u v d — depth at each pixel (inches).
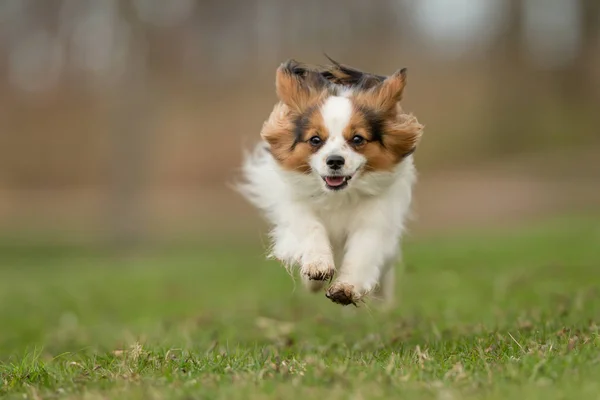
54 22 1299.2
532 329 248.5
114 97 964.6
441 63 1380.4
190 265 633.6
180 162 1249.4
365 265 230.4
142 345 238.8
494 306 334.0
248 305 396.8
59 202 1197.1
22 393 190.4
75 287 525.0
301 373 190.7
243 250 780.6
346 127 225.9
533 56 1375.5
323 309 363.3
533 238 648.4
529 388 167.8
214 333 303.7
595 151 1226.6
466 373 184.2
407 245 634.8
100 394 182.1
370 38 1368.1
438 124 1291.8
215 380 188.1
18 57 1396.4
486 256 557.9
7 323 394.3
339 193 233.1
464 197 1042.1
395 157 233.1
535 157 1222.3
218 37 1225.4
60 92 1411.2
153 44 990.4
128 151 927.0
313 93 234.7
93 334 351.9
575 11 1363.2
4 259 770.2
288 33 1323.8
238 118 1289.4
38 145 1350.9
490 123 1291.8
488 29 1397.6
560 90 1347.2
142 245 872.3
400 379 180.9
